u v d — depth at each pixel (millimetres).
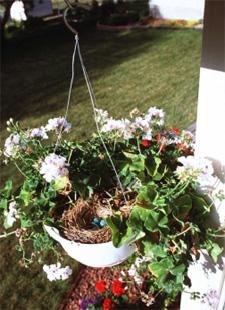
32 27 6941
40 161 1393
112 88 4891
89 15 7645
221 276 1457
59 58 6000
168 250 1262
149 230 1218
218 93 1176
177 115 4137
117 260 1330
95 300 2055
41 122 4078
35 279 2268
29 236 1430
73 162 1443
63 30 7270
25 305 2123
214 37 1105
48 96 4691
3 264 2371
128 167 1412
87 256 1287
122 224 1257
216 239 1368
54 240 1472
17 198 1400
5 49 6355
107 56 6102
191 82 4996
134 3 8422
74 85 4984
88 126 3908
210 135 1248
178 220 1226
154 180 1365
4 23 6164
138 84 4992
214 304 1462
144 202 1251
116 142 1520
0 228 2607
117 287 2025
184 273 1340
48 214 1338
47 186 1375
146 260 1593
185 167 1213
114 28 7594
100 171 1437
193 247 1310
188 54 6094
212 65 1148
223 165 1269
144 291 2014
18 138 1498
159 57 6000
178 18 8086
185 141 1554
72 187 1348
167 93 4715
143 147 1507
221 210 1317
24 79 5223
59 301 2131
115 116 4199
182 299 1624
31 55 6133
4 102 4543
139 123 1512
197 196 1304
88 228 1336
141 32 7410
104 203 1384
